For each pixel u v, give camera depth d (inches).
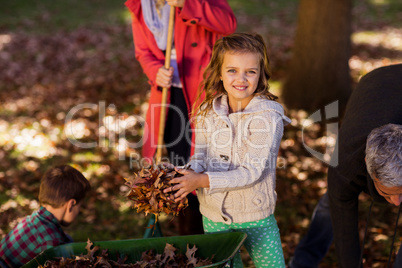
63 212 109.7
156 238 94.2
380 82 96.1
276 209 172.2
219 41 92.1
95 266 89.0
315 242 124.3
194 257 92.2
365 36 439.5
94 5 584.7
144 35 128.3
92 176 198.2
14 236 107.0
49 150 224.4
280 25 494.3
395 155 76.6
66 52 398.6
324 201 121.0
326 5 245.0
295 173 198.7
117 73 342.0
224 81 91.4
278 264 101.0
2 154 220.4
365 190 95.1
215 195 95.7
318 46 249.4
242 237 89.7
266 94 93.7
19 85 322.7
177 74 127.0
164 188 86.0
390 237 154.3
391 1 592.1
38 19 516.4
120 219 168.6
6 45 418.9
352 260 105.6
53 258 91.8
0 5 573.3
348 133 93.3
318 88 253.3
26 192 186.2
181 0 117.6
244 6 577.9
